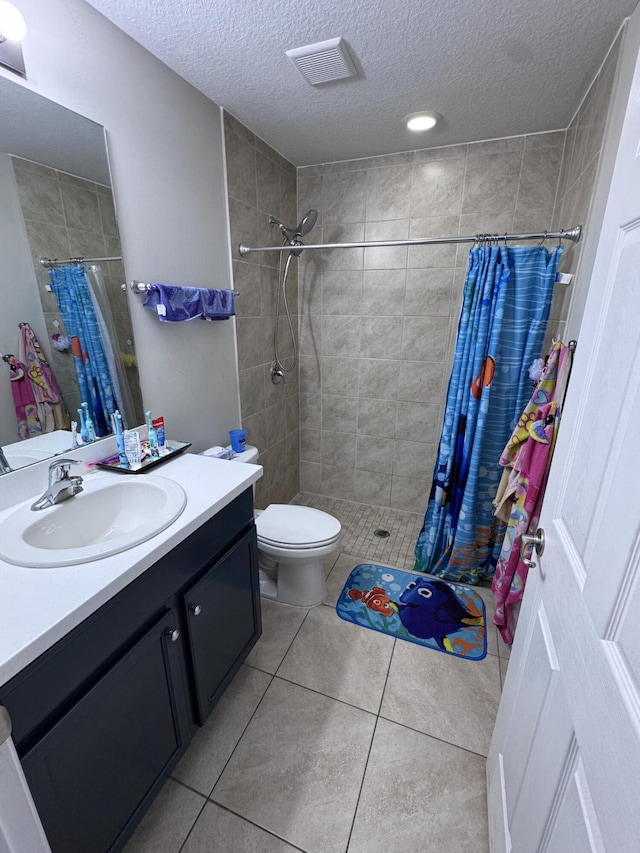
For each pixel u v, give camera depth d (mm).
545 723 741
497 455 1933
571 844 574
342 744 1325
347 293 2568
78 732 799
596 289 727
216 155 1784
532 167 2033
